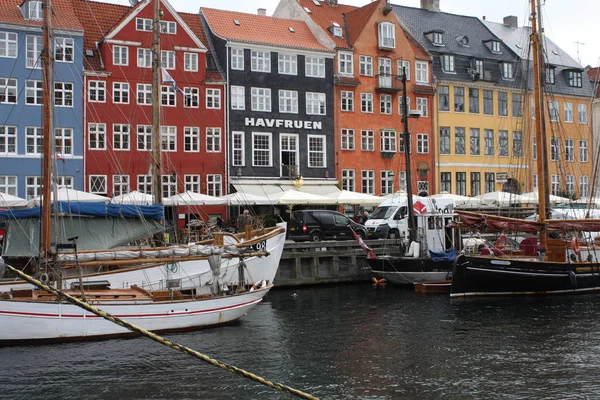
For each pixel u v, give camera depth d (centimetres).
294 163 4347
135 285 1983
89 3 4091
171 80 2908
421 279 2808
